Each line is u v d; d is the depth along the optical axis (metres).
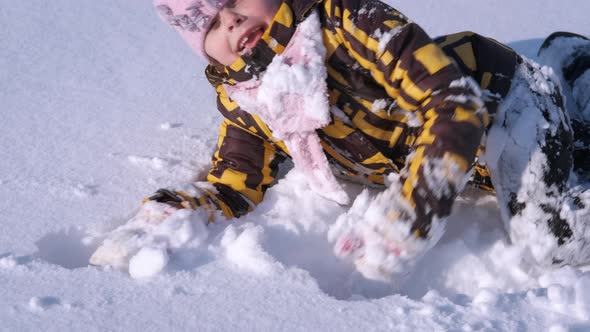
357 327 1.41
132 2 3.24
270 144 1.93
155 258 1.56
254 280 1.55
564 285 1.52
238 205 1.87
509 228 1.77
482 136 1.64
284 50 1.64
